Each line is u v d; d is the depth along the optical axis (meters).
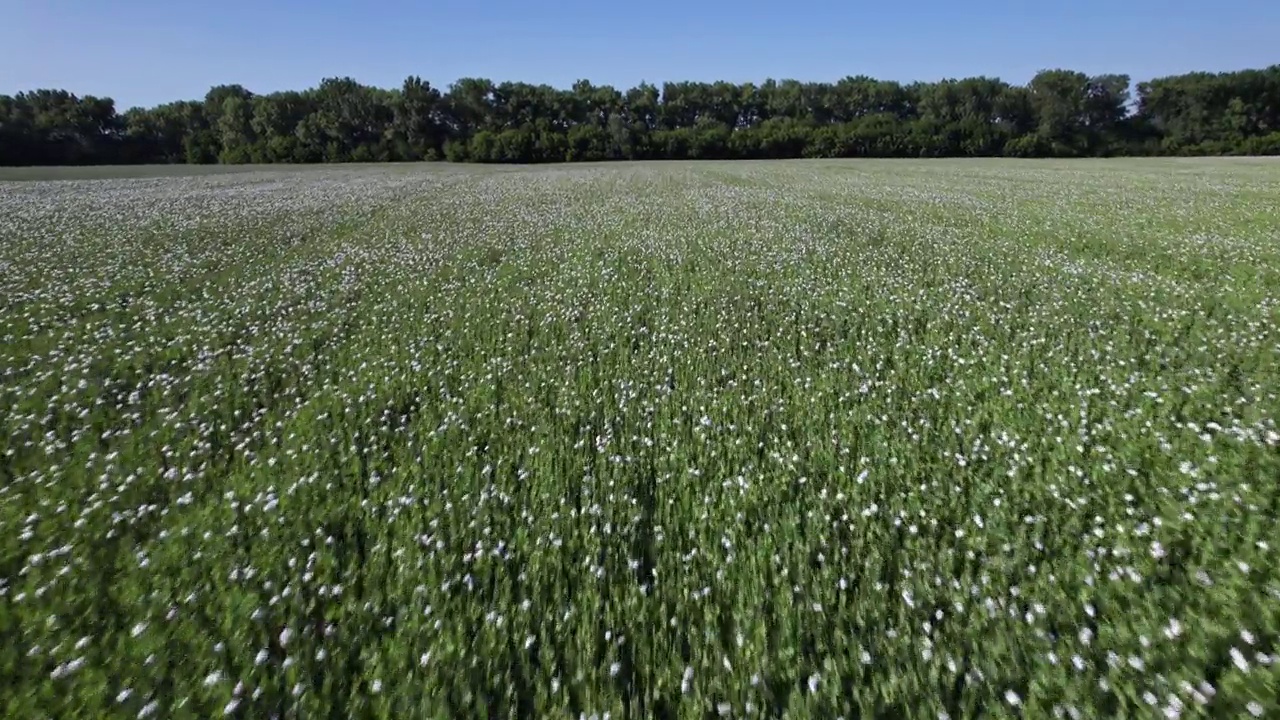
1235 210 22.05
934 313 10.59
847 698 3.46
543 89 102.44
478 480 5.77
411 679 3.66
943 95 99.06
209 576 4.61
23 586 4.56
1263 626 3.74
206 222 23.00
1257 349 8.34
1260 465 5.46
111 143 84.44
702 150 87.25
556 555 4.71
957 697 3.47
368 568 4.67
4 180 47.12
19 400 7.77
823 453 6.06
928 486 5.50
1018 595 4.14
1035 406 6.91
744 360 8.75
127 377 8.59
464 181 43.56
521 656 3.81
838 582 4.35
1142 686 3.44
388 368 8.75
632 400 7.52
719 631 3.98
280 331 10.43
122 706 3.55
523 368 8.73
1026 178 40.19
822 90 111.38
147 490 5.80
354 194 33.75
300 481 5.75
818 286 12.64
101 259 16.39
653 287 12.81
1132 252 15.28
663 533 4.93
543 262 15.55
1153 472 5.46
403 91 88.50
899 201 27.62
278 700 3.57
